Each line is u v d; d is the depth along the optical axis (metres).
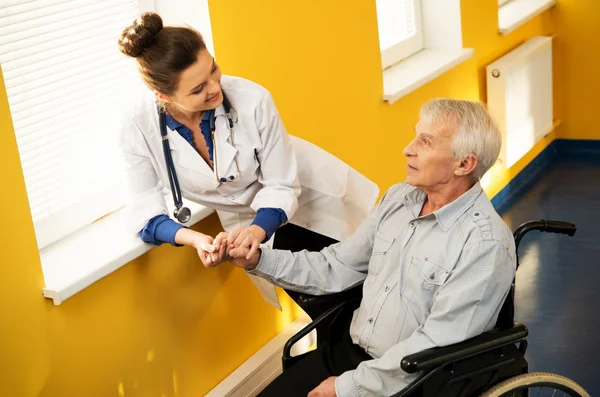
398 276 1.99
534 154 4.86
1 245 1.92
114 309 2.24
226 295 2.65
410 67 3.75
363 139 3.29
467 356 1.77
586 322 3.12
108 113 2.45
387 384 1.87
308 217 2.53
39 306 2.02
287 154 2.25
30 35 2.20
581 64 4.92
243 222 2.42
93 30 2.38
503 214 4.27
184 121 2.15
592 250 3.71
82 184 2.40
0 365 1.95
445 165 1.90
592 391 2.71
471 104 1.91
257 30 2.68
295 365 2.12
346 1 3.08
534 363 2.90
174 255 2.41
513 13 4.57
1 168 1.90
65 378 2.12
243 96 2.16
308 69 2.92
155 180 2.26
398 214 2.08
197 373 2.57
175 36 1.92
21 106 2.20
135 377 2.34
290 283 2.18
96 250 2.21
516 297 3.38
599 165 4.81
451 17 3.92
